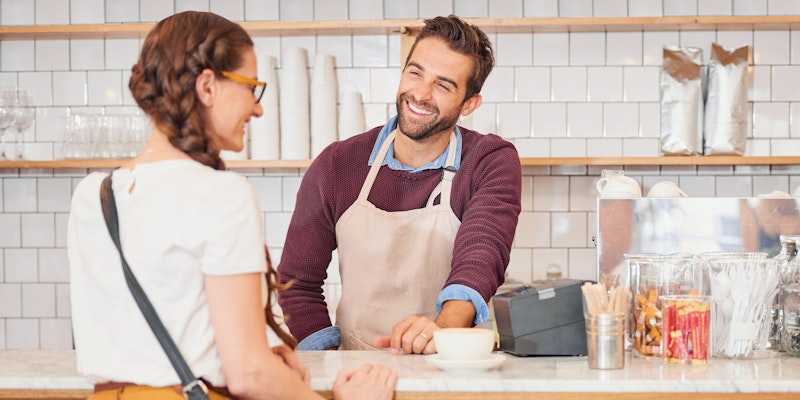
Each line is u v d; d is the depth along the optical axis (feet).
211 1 12.40
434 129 7.38
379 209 7.73
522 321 6.05
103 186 4.75
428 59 7.26
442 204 7.66
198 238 4.49
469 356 5.52
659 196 9.70
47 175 12.62
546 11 12.19
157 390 4.61
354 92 11.91
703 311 5.79
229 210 4.54
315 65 11.85
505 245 6.93
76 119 11.69
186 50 4.69
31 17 12.53
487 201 7.17
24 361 5.93
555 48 12.19
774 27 11.93
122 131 11.62
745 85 11.62
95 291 4.73
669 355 5.84
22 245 12.66
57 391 5.40
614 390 5.21
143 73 4.79
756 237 9.02
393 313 7.70
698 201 9.02
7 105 11.70
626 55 12.13
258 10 12.35
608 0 12.12
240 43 4.87
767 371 5.54
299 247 7.82
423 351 6.13
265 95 11.71
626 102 12.12
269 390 4.66
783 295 6.31
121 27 11.87
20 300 12.66
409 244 7.68
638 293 6.16
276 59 12.27
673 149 11.75
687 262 6.12
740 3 12.05
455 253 6.91
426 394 5.26
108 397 4.69
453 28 7.31
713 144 11.62
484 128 12.19
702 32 12.08
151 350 4.61
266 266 4.76
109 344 4.69
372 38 12.28
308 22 11.61
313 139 11.78
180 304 4.59
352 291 7.76
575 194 12.23
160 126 4.74
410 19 12.03
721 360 6.04
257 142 11.69
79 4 12.48
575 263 12.22
